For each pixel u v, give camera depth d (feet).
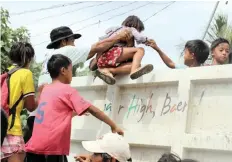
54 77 13.79
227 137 11.78
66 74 13.78
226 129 12.22
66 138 13.16
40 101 13.52
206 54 15.61
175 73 13.41
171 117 13.34
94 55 15.98
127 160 11.91
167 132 13.28
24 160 13.84
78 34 16.05
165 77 13.62
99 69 14.97
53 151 12.94
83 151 15.23
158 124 13.64
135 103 14.44
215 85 12.67
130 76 14.29
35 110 14.61
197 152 12.45
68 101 13.24
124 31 15.52
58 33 15.80
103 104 15.37
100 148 11.82
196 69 12.94
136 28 15.79
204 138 12.19
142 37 15.39
